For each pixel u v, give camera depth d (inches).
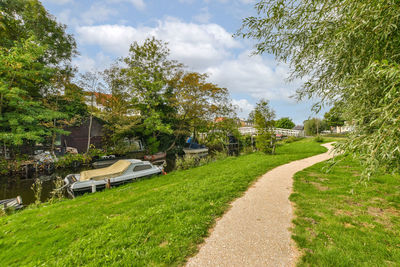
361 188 247.6
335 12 129.7
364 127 106.1
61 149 767.7
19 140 556.7
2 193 419.2
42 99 760.3
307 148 844.0
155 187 326.6
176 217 178.2
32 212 240.8
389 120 85.9
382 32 106.6
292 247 129.2
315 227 153.3
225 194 242.8
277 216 178.4
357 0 111.0
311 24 146.6
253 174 357.7
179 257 122.5
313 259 114.3
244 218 176.7
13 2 692.7
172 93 1005.2
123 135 876.6
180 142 1193.4
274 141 721.6
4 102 587.2
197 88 943.0
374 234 138.2
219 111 1027.3
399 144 81.4
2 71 567.2
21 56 561.3
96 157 786.8
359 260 110.4
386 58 111.3
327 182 290.2
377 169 90.1
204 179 339.3
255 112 736.3
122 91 904.9
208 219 173.2
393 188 243.0
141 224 166.9
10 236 174.6
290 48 175.2
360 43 121.6
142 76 882.8
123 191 314.3
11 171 569.3
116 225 171.2
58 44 856.3
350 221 160.9
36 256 136.4
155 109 971.3
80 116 823.1
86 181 354.0
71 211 229.5
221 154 746.2
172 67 955.3
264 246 131.5
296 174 345.7
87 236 157.6
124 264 116.6
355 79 119.0
